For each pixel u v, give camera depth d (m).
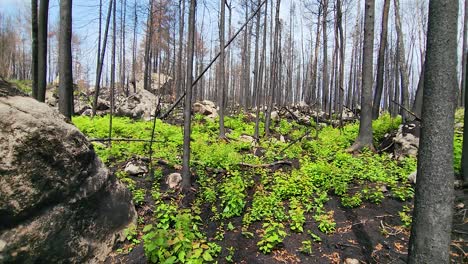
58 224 4.36
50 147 4.37
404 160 8.66
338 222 6.17
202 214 6.43
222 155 8.98
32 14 6.27
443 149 3.36
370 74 10.21
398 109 24.19
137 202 6.35
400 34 13.20
